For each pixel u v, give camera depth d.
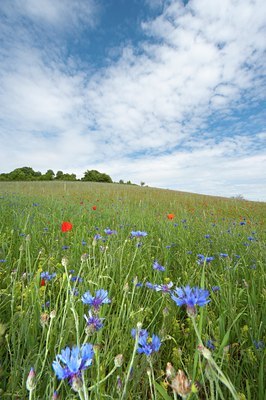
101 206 9.09
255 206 18.91
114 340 1.66
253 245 3.84
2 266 2.72
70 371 0.78
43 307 1.85
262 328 1.83
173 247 3.93
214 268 3.07
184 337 1.82
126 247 3.51
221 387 1.29
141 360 1.44
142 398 1.33
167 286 1.81
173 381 0.73
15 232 3.81
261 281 2.55
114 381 1.32
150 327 1.87
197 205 16.61
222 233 4.71
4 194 12.27
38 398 1.19
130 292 2.22
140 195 24.12
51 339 1.45
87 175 88.62
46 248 3.57
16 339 1.63
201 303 0.92
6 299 2.02
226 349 1.19
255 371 1.43
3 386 1.30
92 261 2.89
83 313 1.77
